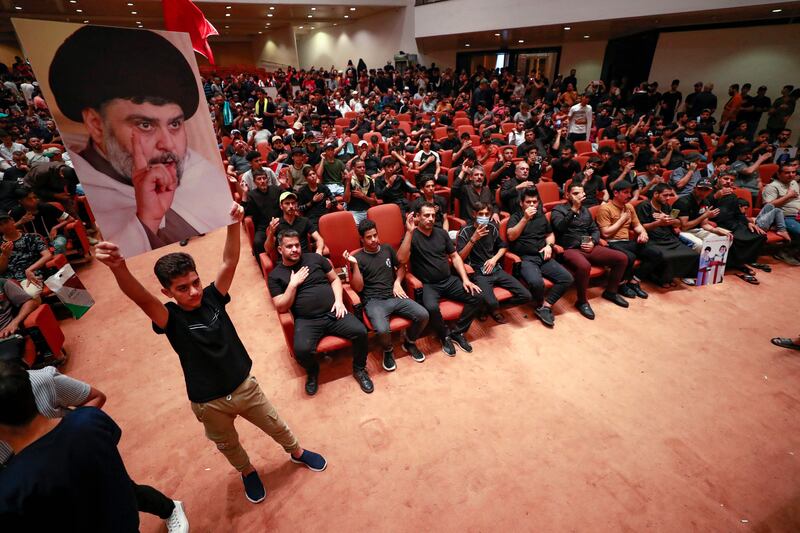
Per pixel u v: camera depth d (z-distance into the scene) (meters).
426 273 3.19
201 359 1.69
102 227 1.23
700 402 2.66
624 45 10.82
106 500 1.07
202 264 4.64
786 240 4.34
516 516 1.98
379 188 4.95
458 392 2.76
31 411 1.09
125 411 2.64
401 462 2.26
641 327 3.46
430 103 11.53
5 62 14.73
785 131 6.57
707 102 8.54
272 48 19.02
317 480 2.17
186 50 1.27
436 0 11.80
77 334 3.43
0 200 4.43
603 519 1.97
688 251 3.93
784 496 2.08
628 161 5.35
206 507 2.05
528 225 3.71
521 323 3.55
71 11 12.44
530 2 9.74
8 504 0.91
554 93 10.69
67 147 1.11
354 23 15.79
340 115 11.34
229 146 6.67
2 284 2.81
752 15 7.96
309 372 2.75
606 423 2.50
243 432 2.47
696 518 1.97
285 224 3.56
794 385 2.80
